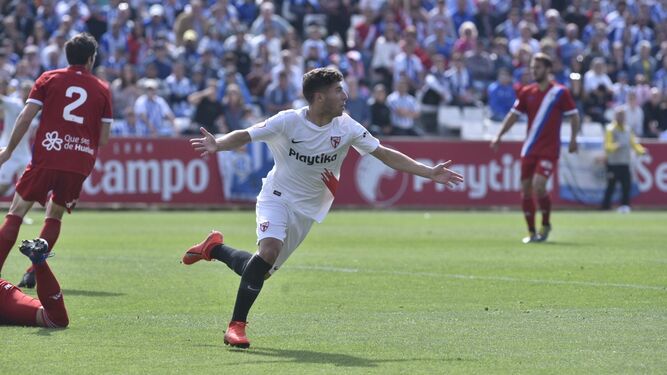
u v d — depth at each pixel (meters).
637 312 33.56
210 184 91.00
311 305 35.06
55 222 35.69
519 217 83.38
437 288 39.38
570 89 103.19
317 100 28.00
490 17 115.19
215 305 34.94
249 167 91.75
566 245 57.97
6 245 34.88
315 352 26.89
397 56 103.81
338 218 81.38
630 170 93.81
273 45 105.00
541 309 34.22
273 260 28.00
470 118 100.12
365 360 25.86
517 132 98.50
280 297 36.91
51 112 35.03
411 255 51.94
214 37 103.31
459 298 36.78
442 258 50.50
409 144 93.19
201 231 66.38
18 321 30.45
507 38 112.50
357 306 34.88
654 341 28.36
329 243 58.88
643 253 53.22
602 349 27.22
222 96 97.19
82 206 89.06
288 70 96.94
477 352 26.88
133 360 25.66
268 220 28.25
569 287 39.66
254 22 112.44
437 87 100.94
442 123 100.06
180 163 90.38
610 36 116.00
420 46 110.69
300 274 43.72
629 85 110.50
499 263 48.28
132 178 89.69
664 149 96.50
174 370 24.52
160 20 105.75
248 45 103.44
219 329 30.23
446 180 28.66
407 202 93.12
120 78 97.31
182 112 97.19
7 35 102.88
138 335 29.14
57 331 29.66
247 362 25.53
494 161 94.31
